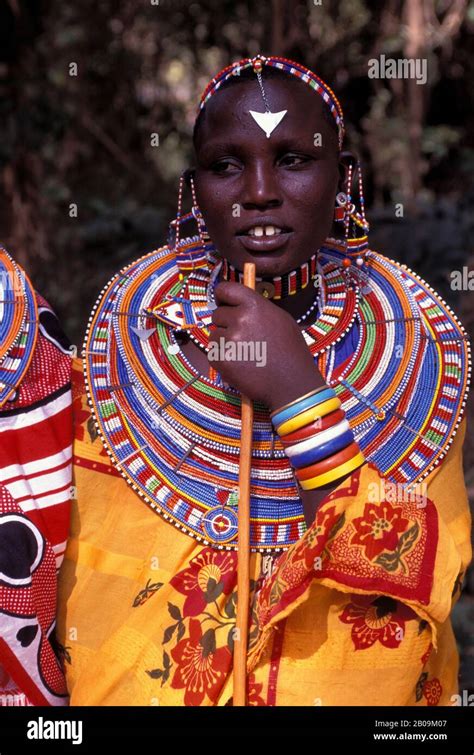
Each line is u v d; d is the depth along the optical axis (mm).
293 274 1545
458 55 6562
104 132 6375
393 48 6152
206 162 1490
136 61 6367
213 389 1553
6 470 1512
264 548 1542
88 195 6219
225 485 1550
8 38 5020
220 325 1479
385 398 1568
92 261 5801
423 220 5672
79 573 1591
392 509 1437
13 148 5113
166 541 1562
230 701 1518
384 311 1634
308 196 1468
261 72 1461
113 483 1594
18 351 1532
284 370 1446
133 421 1573
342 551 1421
